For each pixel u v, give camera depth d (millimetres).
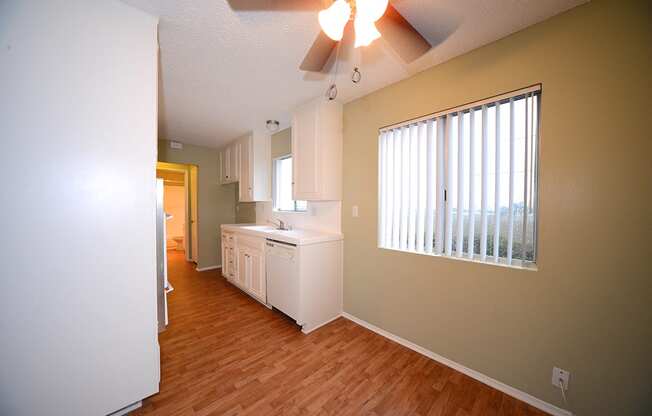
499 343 1403
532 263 1334
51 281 1014
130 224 1191
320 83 1939
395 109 1916
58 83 1018
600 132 1101
